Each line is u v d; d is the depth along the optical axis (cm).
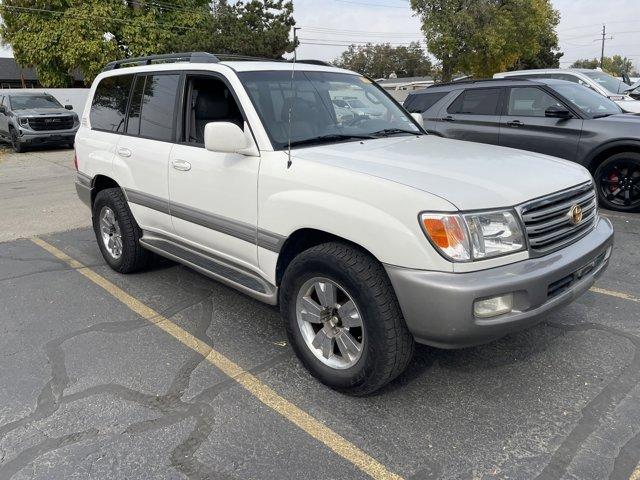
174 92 436
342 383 318
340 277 301
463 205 274
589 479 256
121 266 526
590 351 370
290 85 401
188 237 429
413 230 274
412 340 299
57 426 303
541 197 301
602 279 498
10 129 1744
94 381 348
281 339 401
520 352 371
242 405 320
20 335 413
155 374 355
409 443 284
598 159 730
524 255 289
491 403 316
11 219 796
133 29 2892
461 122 849
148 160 448
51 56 2864
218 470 268
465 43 3256
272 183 339
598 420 298
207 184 388
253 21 3084
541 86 775
